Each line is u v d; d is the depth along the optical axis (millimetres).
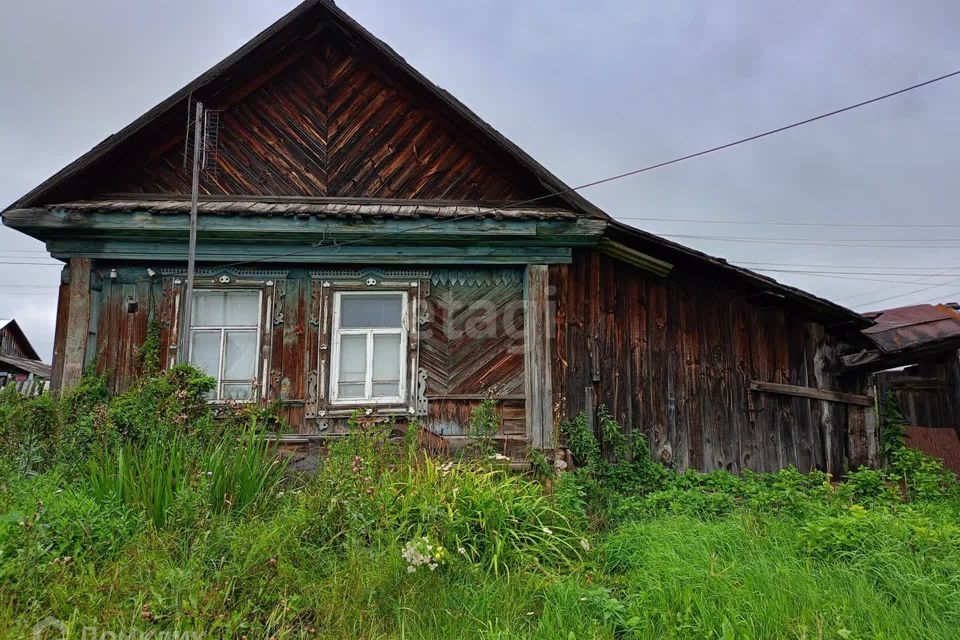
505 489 5109
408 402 7043
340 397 7086
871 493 6805
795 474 6910
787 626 3414
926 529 4402
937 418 10336
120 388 6883
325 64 8055
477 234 7059
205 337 7164
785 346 8656
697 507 5824
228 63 7402
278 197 7691
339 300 7285
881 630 3361
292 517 4496
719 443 7965
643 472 7164
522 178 7930
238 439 5965
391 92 8055
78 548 3895
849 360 9016
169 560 3918
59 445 5500
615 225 7164
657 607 3709
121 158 7555
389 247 7211
